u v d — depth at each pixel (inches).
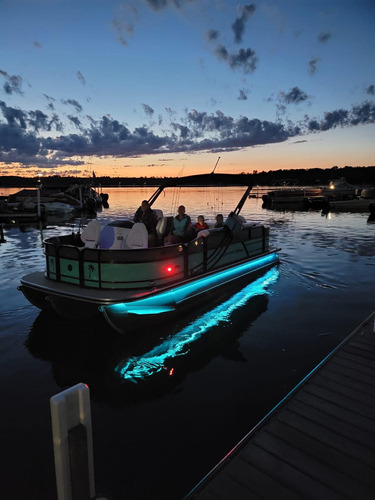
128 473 135.7
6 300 345.1
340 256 540.4
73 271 277.4
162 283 286.2
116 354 237.6
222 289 355.6
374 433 131.3
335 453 122.0
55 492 127.6
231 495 106.9
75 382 203.0
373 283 393.1
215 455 144.7
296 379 201.5
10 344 252.7
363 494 105.9
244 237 411.2
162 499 124.5
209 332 270.2
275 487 109.1
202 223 386.6
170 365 221.1
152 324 280.2
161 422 166.1
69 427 83.4
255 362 222.5
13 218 1256.2
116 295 254.4
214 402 181.3
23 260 534.9
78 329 279.4
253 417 168.6
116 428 161.9
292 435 131.0
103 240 292.0
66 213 1505.9
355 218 1193.4
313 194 1908.2
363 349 197.8
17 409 177.8
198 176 379.9
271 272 444.1
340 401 150.7
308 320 289.6
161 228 317.4
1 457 144.7
